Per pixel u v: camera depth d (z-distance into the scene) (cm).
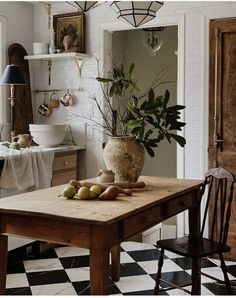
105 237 207
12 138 448
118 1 270
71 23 490
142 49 599
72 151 481
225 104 409
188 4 429
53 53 487
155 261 400
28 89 508
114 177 293
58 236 220
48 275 365
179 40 436
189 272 372
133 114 297
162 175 605
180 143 298
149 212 250
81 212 218
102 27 477
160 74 593
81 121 497
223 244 293
